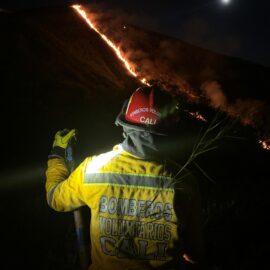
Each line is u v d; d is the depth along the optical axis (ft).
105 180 6.69
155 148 6.79
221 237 19.51
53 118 32.89
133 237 6.61
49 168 7.66
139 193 6.63
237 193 26.68
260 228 21.52
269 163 39.06
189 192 6.70
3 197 19.02
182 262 6.88
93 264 6.93
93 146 30.32
